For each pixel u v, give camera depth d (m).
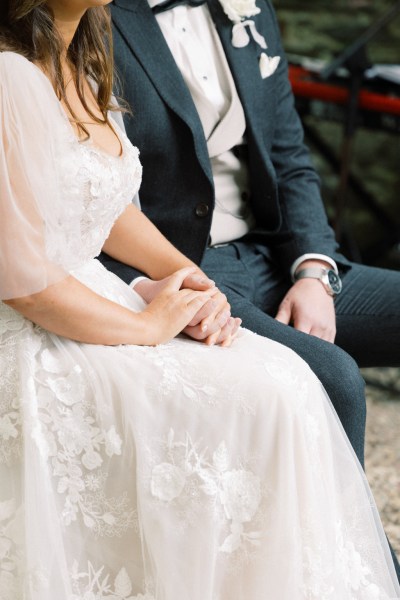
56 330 1.81
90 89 2.12
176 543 1.77
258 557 1.80
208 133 2.55
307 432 1.85
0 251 1.72
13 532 1.76
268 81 2.66
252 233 2.70
